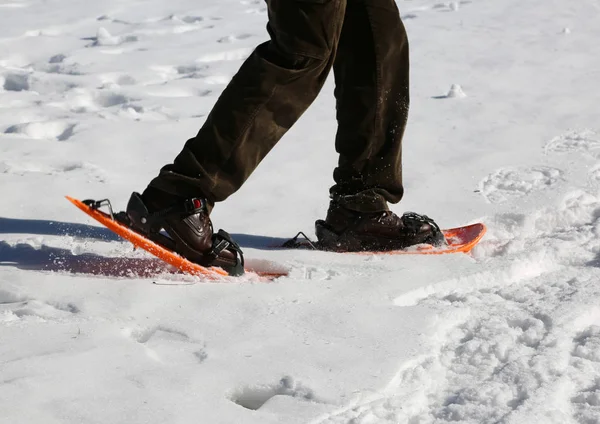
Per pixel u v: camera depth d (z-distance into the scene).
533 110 7.71
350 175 4.53
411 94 8.39
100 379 2.94
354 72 4.35
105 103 8.20
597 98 8.12
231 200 5.35
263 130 3.92
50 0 13.98
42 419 2.67
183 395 2.86
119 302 3.66
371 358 3.17
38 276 3.90
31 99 8.02
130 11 13.04
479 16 12.48
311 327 3.46
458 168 6.07
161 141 6.70
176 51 10.27
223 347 3.25
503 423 2.75
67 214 4.95
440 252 4.52
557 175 5.88
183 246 4.03
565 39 10.88
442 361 3.25
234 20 12.32
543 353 3.26
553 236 4.85
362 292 3.87
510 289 3.98
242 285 3.91
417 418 2.84
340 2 3.78
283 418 2.74
